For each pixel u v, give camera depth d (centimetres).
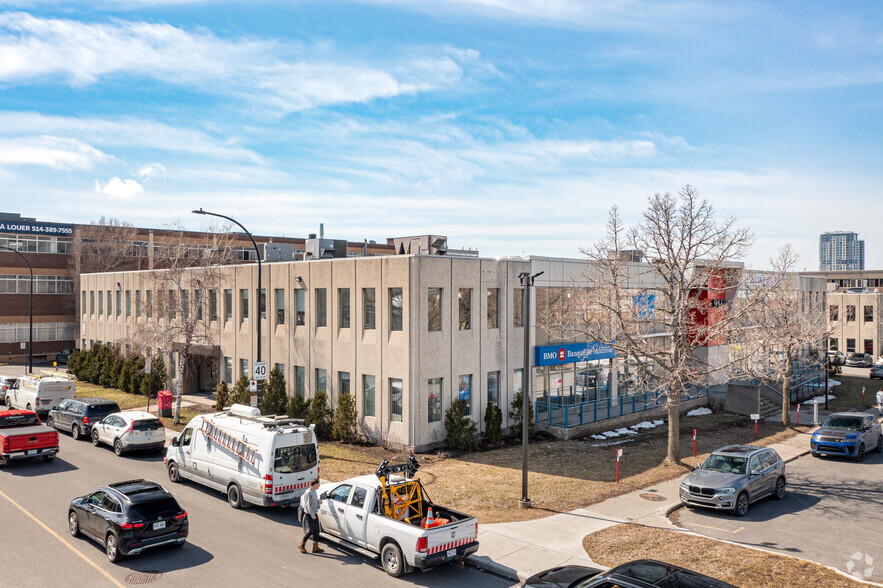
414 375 2466
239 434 1838
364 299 2694
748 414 3566
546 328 2911
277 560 1422
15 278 6331
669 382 2348
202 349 3656
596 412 3033
